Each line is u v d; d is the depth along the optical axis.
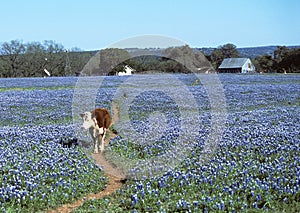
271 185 8.80
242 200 8.18
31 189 9.11
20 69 91.56
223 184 9.16
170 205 8.00
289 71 85.31
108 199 8.80
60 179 9.69
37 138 14.68
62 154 12.24
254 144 12.75
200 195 8.48
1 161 11.18
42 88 43.31
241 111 23.12
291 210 7.62
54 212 8.33
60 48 91.69
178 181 9.47
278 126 16.64
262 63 100.69
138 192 8.75
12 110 24.12
